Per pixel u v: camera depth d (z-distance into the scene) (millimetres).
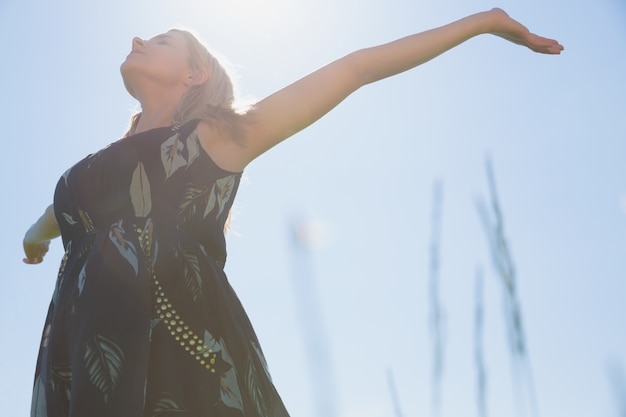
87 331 1486
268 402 1588
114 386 1435
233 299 1669
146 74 2053
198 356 1527
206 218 1707
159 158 1704
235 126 1742
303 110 1800
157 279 1571
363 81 1900
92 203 1684
